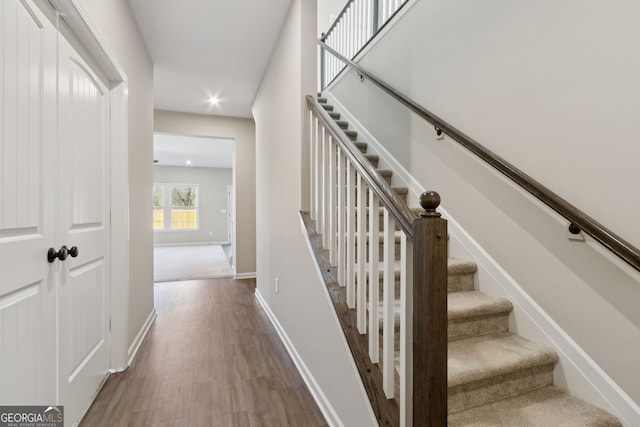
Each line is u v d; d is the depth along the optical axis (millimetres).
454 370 1264
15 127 1047
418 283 895
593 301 1289
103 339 1917
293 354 2254
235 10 2320
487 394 1304
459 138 1809
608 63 1208
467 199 1909
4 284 992
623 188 1171
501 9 1658
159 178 9867
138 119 2451
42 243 1217
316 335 1800
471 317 1564
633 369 1169
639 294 1152
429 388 864
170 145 6645
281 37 2553
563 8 1363
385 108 2729
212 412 1661
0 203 972
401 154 2525
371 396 1178
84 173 1612
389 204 1066
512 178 1500
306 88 2092
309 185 2098
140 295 2531
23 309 1092
